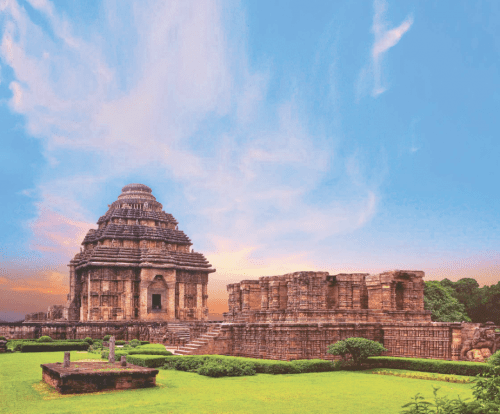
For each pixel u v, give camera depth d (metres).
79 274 107.00
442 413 15.20
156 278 101.75
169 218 115.62
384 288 47.78
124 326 90.00
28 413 25.00
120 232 104.44
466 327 41.38
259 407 26.48
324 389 32.09
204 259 111.44
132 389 32.25
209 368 38.84
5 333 82.44
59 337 85.44
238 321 56.03
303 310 46.25
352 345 41.53
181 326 89.75
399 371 40.19
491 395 16.19
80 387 30.88
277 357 45.56
